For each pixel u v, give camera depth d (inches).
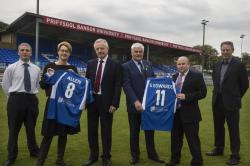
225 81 230.1
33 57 1155.3
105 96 211.6
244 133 343.6
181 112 209.0
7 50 1112.2
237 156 229.8
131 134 227.0
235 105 227.6
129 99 217.8
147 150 234.1
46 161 225.5
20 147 258.5
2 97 588.1
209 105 607.5
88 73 216.7
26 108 218.1
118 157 241.9
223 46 228.8
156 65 1515.7
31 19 972.6
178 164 225.6
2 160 227.0
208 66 2379.4
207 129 358.9
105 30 1144.2
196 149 208.2
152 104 211.5
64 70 200.7
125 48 1416.1
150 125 212.5
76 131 207.2
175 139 218.5
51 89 196.5
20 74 215.6
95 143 221.5
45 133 198.1
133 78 221.8
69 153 248.8
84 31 1084.5
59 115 195.0
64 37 1214.3
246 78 230.4
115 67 213.3
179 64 211.6
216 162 233.8
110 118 216.5
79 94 198.4
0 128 330.6
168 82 211.8
